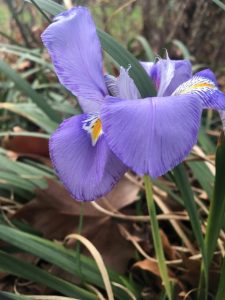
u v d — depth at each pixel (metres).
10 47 0.25
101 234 0.17
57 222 0.17
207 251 0.14
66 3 0.19
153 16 0.32
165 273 0.14
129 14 0.33
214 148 0.20
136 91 0.12
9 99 0.27
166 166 0.09
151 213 0.13
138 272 0.17
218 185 0.13
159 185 0.19
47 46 0.11
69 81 0.11
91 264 0.15
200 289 0.15
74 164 0.11
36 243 0.15
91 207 0.18
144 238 0.18
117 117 0.09
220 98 0.11
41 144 0.21
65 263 0.15
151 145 0.09
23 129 0.25
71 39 0.11
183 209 0.19
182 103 0.10
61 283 0.14
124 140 0.09
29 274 0.14
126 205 0.18
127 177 0.19
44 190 0.17
